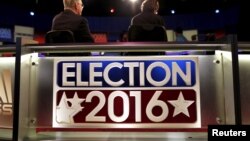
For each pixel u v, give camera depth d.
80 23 2.08
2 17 8.51
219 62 1.73
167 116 1.72
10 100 1.81
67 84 1.76
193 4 9.12
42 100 1.76
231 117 1.68
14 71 1.81
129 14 9.77
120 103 1.74
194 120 1.71
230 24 8.83
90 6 9.34
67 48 1.74
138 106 1.73
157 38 2.02
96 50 1.74
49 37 1.96
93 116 1.74
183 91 1.73
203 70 1.74
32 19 9.13
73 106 1.75
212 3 9.02
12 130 1.77
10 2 8.68
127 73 1.75
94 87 1.75
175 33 6.38
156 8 2.28
